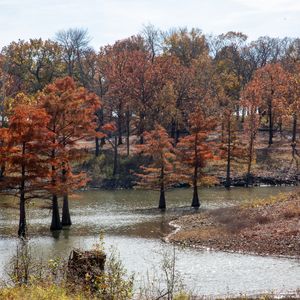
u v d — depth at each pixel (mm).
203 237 37594
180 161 63594
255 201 50969
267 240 34500
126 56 97188
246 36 125500
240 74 122062
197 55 115438
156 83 95062
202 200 67500
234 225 40188
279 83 95000
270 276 26516
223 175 86188
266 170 88188
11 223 49375
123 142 103812
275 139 103562
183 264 29562
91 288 16125
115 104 94812
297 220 38531
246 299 22078
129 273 27125
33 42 109250
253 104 88875
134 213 57156
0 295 14828
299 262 29609
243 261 30156
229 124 82562
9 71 104125
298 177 85750
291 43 128250
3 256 31312
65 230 45469
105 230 44906
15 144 41844
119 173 88875
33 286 15492
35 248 35719
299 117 94062
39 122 41719
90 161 91875
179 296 17688
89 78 108250
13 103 78250
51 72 110000
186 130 103312
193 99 95750
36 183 42781
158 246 35938
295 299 22344
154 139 62875
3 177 43219
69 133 47750
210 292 23516
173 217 52750
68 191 43844
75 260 17328
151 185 62469
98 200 70312
